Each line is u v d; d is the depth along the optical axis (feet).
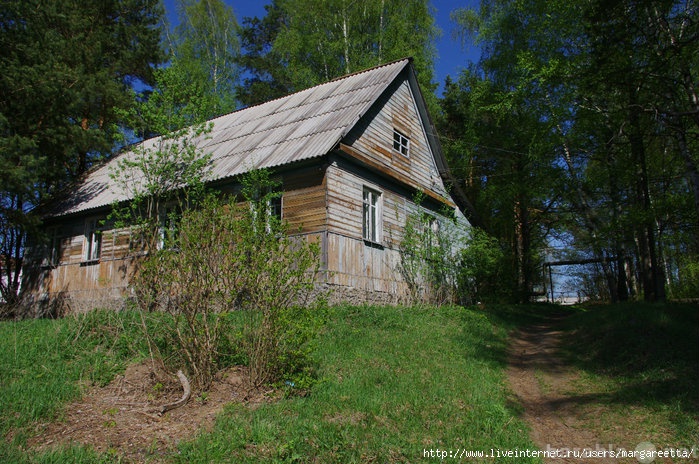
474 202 95.71
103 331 28.17
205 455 15.37
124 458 15.31
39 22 52.11
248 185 41.60
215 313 23.18
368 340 31.55
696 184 39.52
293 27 89.71
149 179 46.06
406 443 17.13
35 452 15.37
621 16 37.86
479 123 84.89
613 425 20.56
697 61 40.40
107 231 55.21
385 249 50.65
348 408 20.04
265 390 22.00
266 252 22.18
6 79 46.57
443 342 33.63
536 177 69.15
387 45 88.74
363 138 50.42
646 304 43.60
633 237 55.93
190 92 52.31
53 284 58.95
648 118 45.27
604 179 55.57
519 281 82.79
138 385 22.08
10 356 24.48
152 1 82.33
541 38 65.16
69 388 20.99
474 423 19.65
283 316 21.83
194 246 22.31
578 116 56.03
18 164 46.85
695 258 80.59
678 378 24.40
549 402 24.47
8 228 58.80
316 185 43.70
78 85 56.90
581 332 39.96
